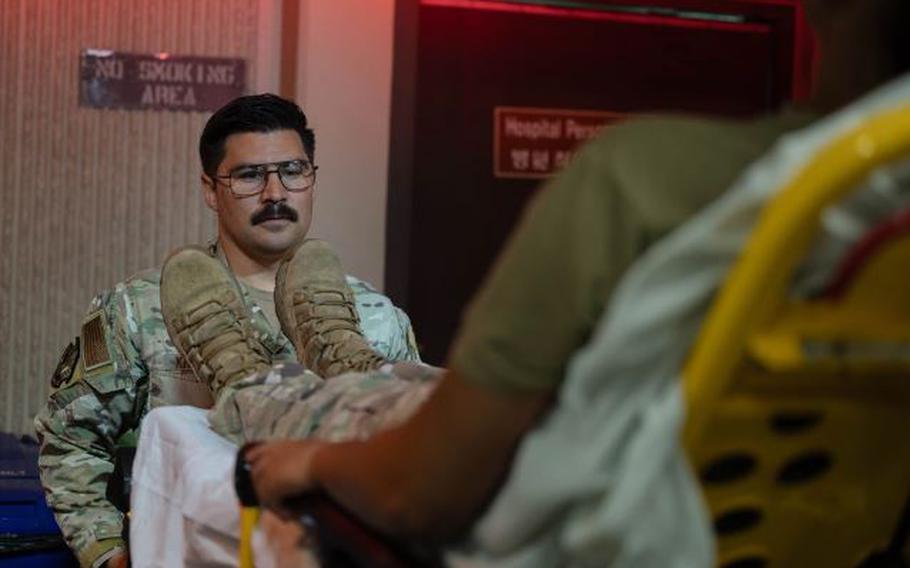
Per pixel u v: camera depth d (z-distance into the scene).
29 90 4.47
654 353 1.18
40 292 4.51
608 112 4.91
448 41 4.75
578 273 1.23
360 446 1.43
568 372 1.26
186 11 4.48
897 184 1.13
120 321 3.00
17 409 4.52
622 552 1.19
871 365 1.22
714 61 4.98
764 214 1.13
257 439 2.07
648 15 4.92
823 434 1.32
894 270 1.19
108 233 4.52
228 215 2.99
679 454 1.20
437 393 1.32
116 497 2.93
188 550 2.08
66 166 4.49
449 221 4.77
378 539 1.42
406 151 4.57
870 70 1.30
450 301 4.78
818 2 1.34
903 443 1.37
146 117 4.50
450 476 1.31
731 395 1.23
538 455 1.23
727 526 1.38
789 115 1.32
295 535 1.67
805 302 1.19
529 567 1.30
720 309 1.15
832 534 1.42
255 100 2.99
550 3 4.84
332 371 2.67
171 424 2.29
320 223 4.47
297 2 4.46
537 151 4.85
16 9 4.45
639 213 1.22
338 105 4.47
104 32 4.48
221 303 2.67
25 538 3.16
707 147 1.26
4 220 4.49
